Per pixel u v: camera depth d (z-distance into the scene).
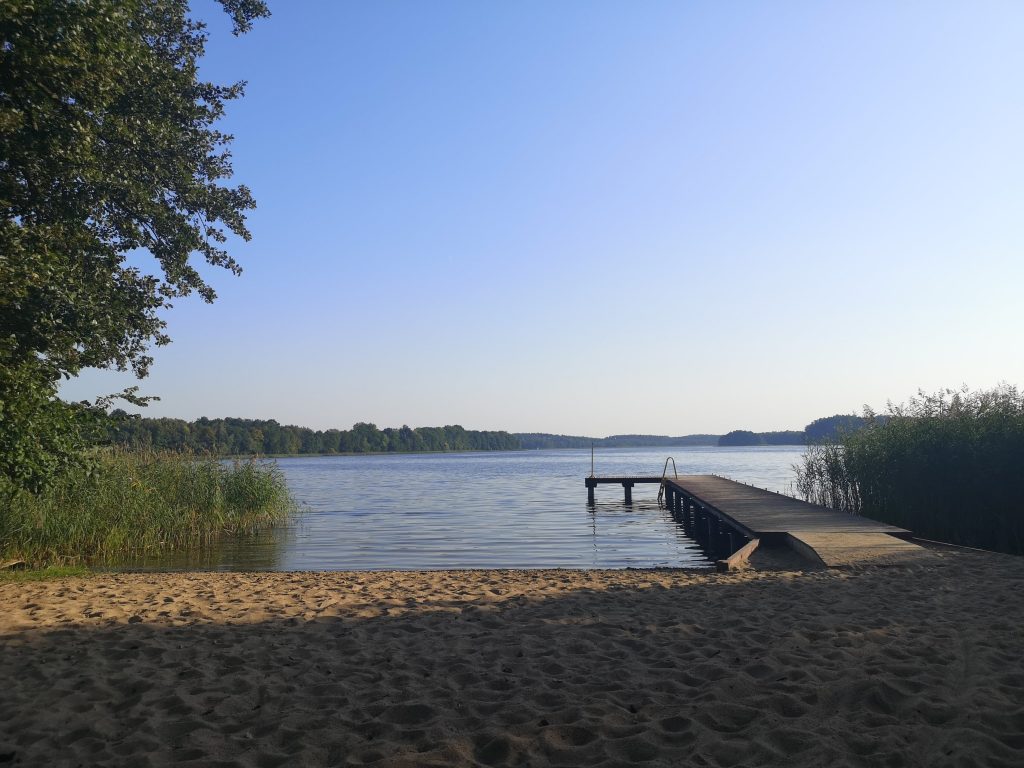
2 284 7.42
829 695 4.21
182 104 10.70
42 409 8.62
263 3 12.12
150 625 6.62
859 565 9.23
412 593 8.37
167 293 11.73
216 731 3.95
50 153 8.20
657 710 4.09
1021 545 12.56
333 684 4.73
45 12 7.21
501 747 3.60
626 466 74.19
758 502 17.36
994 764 3.24
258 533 17.56
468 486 39.38
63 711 4.25
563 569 11.23
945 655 4.92
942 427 14.10
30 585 9.30
